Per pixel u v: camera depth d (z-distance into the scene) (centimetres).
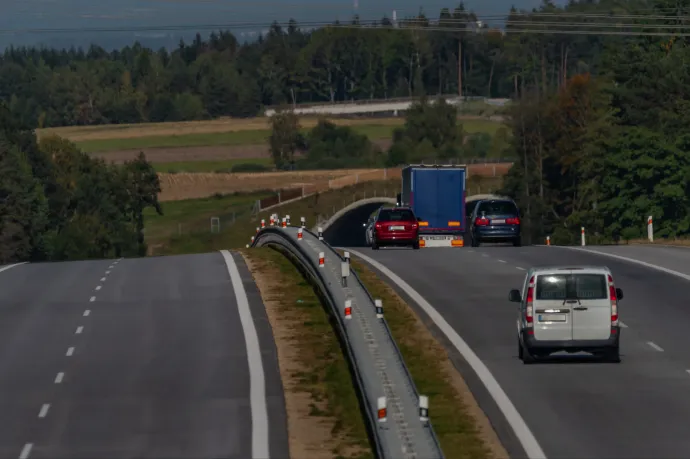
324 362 6172
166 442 4572
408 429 4144
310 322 7325
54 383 5762
